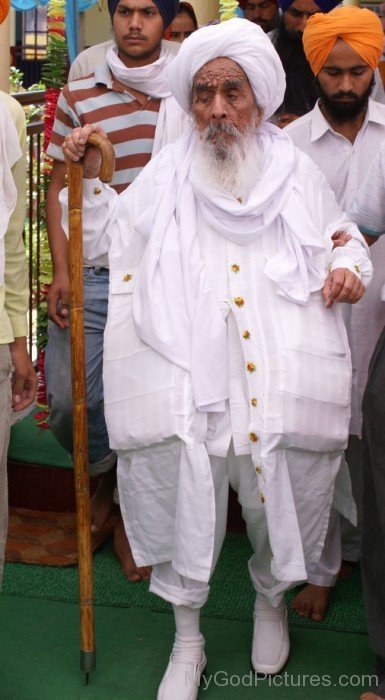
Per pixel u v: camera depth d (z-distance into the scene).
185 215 3.06
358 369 3.70
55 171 3.94
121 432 3.08
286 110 4.24
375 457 3.03
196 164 3.08
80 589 3.26
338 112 3.61
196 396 2.95
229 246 3.07
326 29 3.46
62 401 3.95
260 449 2.99
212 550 2.98
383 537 3.04
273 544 3.01
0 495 3.03
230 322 3.05
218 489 3.11
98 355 3.92
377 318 3.67
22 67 14.03
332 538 3.63
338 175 3.70
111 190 3.26
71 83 3.86
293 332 3.03
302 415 3.01
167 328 3.00
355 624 3.68
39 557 4.07
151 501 3.09
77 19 6.05
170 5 3.73
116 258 3.18
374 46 3.49
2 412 2.94
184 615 3.22
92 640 3.30
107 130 3.77
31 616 3.70
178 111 3.74
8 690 3.26
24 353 3.16
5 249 3.06
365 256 3.12
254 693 3.27
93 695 3.26
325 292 3.05
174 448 2.99
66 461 4.54
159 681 3.34
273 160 3.09
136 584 3.92
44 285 4.58
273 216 3.04
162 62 3.74
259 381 2.99
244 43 2.98
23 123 3.09
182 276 3.02
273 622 3.39
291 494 3.04
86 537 3.23
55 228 3.90
